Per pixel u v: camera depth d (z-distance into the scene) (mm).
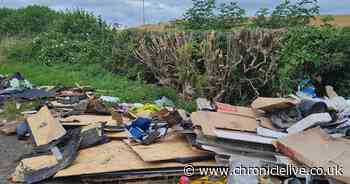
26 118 7602
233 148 5094
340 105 6012
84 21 18750
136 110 8047
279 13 11344
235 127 5430
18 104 9055
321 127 5199
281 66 8672
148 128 6156
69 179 5094
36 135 6590
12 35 21891
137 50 11875
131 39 12977
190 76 9289
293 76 8734
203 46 9258
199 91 9062
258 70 8797
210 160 5242
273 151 5012
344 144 4555
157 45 10695
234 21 12297
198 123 5438
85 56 15234
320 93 9023
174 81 10195
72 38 17859
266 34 8750
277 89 8719
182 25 12805
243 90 8992
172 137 6012
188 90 9242
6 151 6352
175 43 10344
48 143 6059
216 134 5094
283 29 9258
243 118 5762
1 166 5676
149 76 11781
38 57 16578
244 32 8859
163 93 9672
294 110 5566
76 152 5594
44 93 9844
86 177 4984
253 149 5051
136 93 10117
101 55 14648
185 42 9727
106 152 5605
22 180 5090
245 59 8773
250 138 5098
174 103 9016
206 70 9047
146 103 9016
